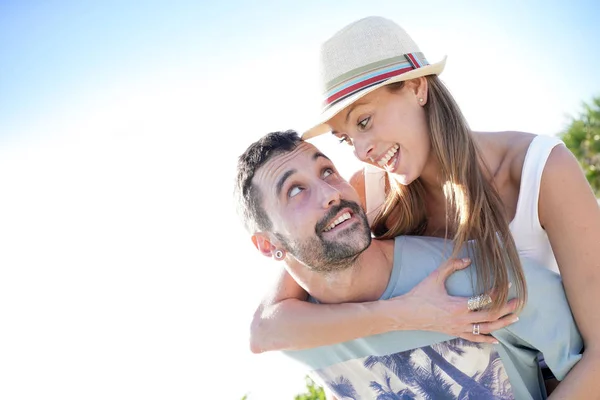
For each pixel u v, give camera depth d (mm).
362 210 2438
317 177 2422
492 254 2344
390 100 2463
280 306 2623
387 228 2953
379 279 2521
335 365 2607
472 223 2408
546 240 2570
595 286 2301
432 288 2385
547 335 2307
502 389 2365
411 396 2486
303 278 2559
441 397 2436
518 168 2545
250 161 2506
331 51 2518
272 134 2545
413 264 2518
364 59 2467
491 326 2295
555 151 2488
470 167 2482
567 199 2412
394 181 2814
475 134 2721
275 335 2576
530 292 2322
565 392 2234
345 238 2367
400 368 2482
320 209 2363
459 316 2318
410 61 2506
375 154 2508
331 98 2473
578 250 2359
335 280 2488
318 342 2494
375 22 2547
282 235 2453
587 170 9789
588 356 2256
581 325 2305
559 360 2301
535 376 2436
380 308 2406
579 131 9992
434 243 2564
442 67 2537
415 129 2494
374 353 2504
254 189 2486
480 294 2328
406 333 2438
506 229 2381
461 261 2402
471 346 2367
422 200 2803
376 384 2549
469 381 2391
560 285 2373
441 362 2414
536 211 2492
